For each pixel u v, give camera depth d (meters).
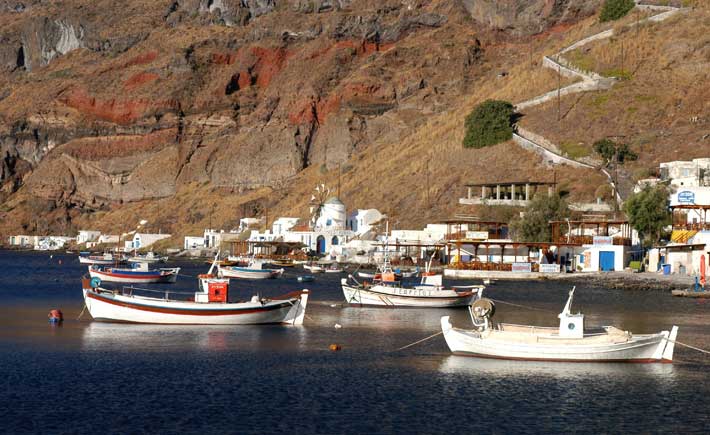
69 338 63.47
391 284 95.94
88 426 39.72
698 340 63.47
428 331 69.12
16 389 46.31
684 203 129.00
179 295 106.38
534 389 47.34
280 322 72.00
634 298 96.12
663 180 144.25
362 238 185.62
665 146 172.00
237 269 142.25
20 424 39.94
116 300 71.38
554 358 54.50
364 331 68.88
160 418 41.03
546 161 180.12
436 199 186.38
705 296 98.06
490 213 163.62
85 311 81.44
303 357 56.34
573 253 135.25
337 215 197.62
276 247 195.75
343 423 40.62
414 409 43.12
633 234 138.12
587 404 44.38
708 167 143.25
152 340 62.72
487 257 137.25
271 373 51.06
